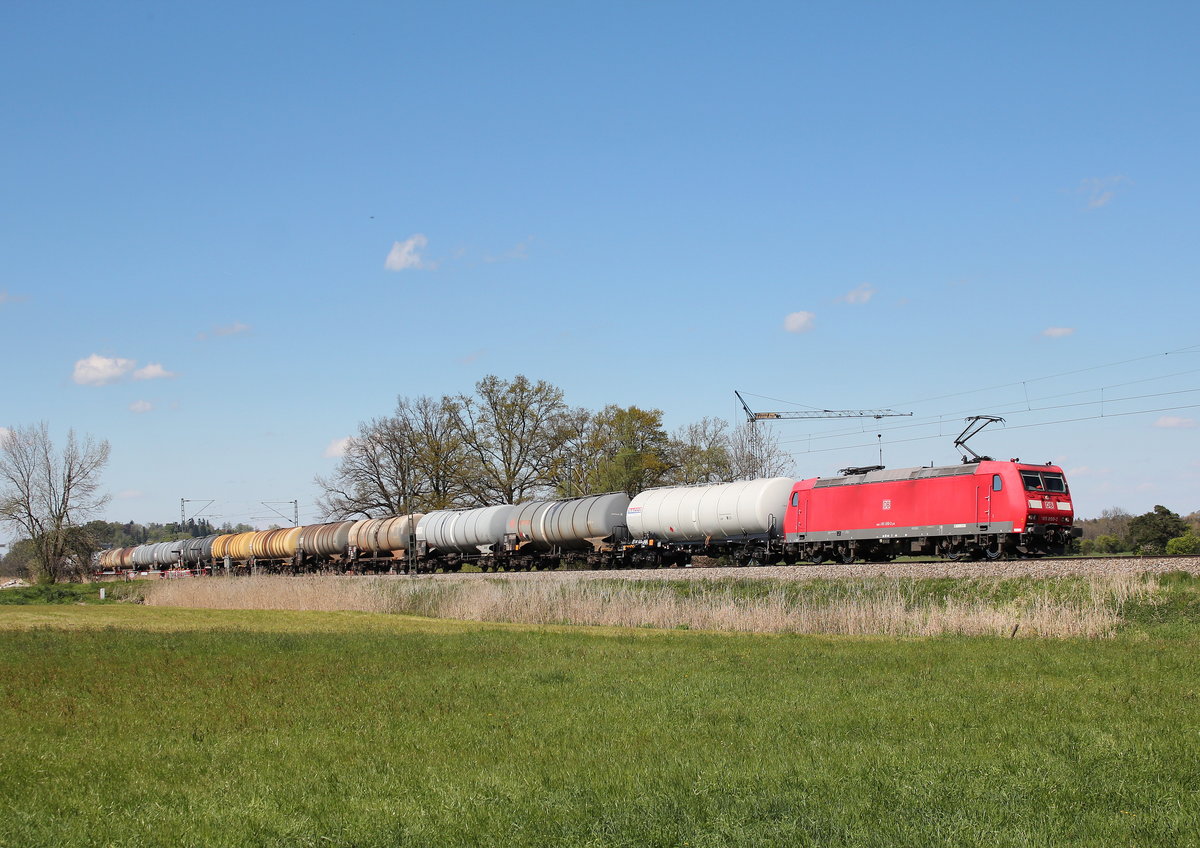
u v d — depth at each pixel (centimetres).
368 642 2558
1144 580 2695
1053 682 1628
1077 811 919
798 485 4291
